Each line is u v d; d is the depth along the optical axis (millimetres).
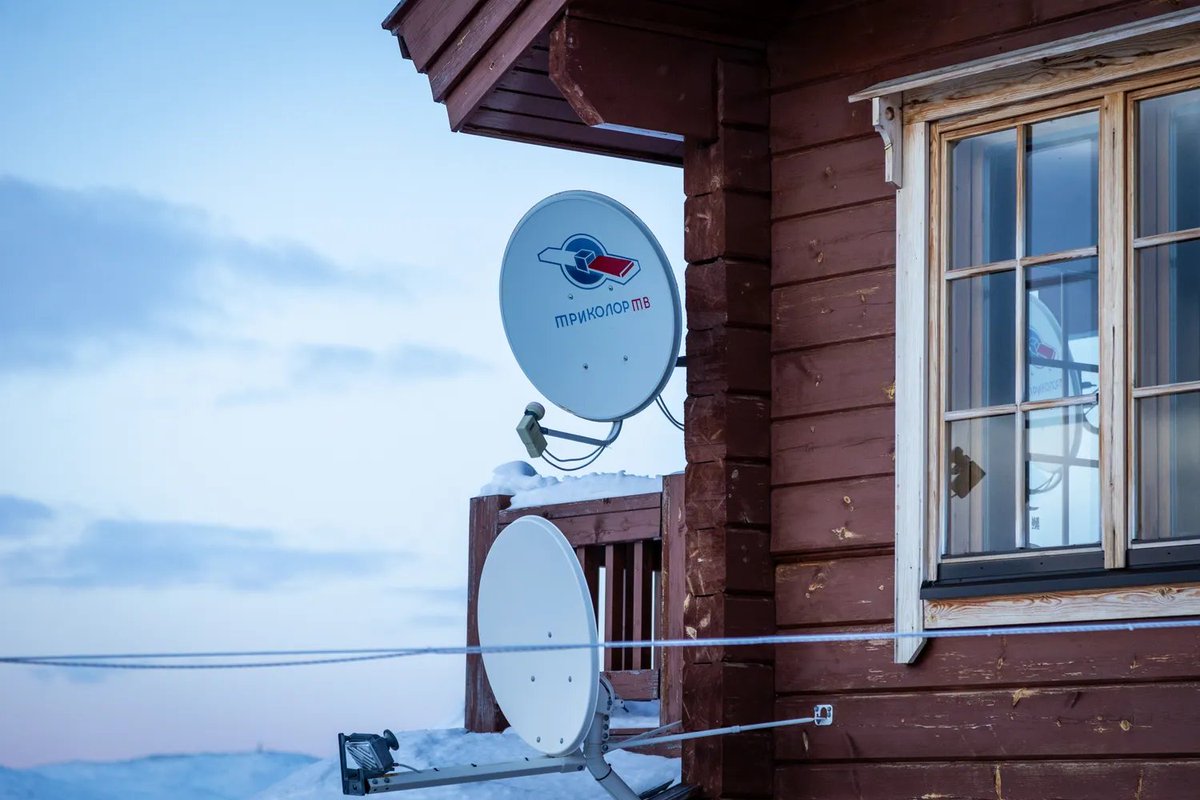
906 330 5500
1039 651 5082
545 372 6078
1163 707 4828
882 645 5441
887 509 5512
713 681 5625
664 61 5883
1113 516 4949
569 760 5477
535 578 5625
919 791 5277
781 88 5984
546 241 6133
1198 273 4973
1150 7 5168
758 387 5832
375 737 5469
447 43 6387
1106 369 5035
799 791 5559
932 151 5539
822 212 5828
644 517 6805
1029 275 5297
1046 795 5012
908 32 5691
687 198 6027
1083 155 5242
